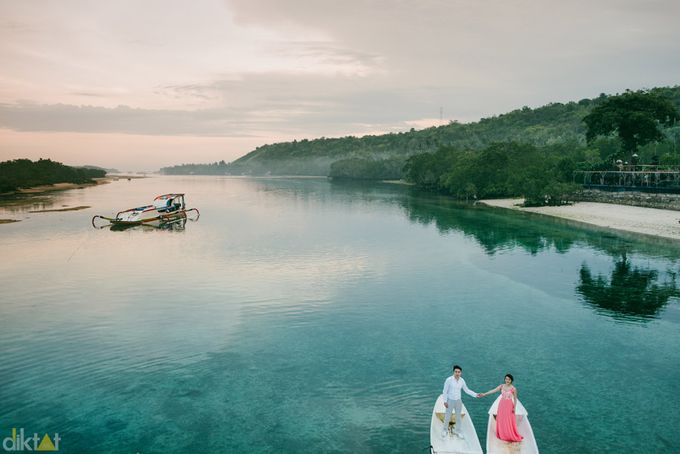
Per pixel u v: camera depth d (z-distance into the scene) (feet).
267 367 63.77
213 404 53.93
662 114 280.10
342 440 46.34
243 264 128.36
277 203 345.10
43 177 553.64
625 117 276.21
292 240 169.27
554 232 173.47
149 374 61.87
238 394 56.29
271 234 184.96
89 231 196.03
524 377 59.31
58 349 70.23
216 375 61.41
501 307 88.43
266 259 134.92
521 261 126.52
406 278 110.93
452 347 69.77
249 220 234.58
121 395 56.29
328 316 84.69
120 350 69.87
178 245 160.45
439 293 98.12
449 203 322.34
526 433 43.47
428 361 64.95
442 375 60.54
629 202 240.94
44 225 213.05
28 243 165.48
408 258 134.21
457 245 153.48
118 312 87.56
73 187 572.10
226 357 67.26
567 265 120.57
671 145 395.34
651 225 178.91
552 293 96.48
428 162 488.85
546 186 270.87
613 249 138.10
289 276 114.01
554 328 77.00
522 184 311.27
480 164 356.18
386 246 154.40
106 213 262.26
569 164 306.55
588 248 140.87
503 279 108.27
